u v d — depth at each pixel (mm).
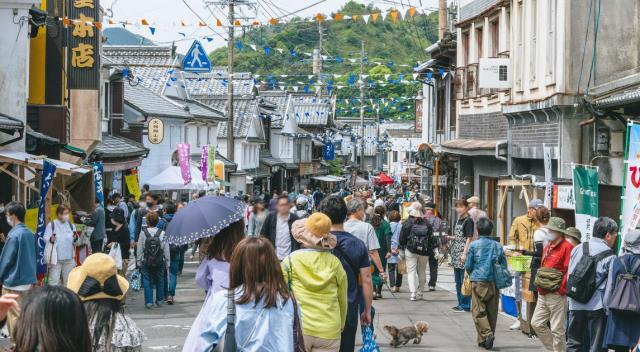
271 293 6617
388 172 98562
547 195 19438
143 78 50344
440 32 42281
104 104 37969
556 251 12898
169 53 51750
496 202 30219
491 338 14125
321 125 87188
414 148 59781
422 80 41094
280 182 75938
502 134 27750
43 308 4422
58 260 17359
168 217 23547
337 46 71125
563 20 21141
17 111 21453
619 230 14508
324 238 8625
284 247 14320
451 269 28594
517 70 25406
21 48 21453
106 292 8078
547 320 13078
